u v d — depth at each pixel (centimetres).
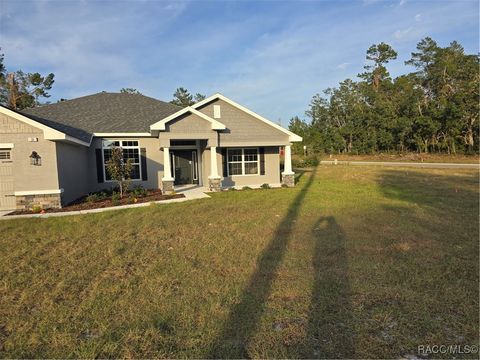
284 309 381
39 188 1157
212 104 1678
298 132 6150
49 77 4012
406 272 480
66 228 826
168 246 654
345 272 487
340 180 1942
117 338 332
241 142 1714
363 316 361
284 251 601
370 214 916
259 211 1012
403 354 296
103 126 1688
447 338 317
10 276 514
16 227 851
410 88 4472
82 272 518
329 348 306
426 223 787
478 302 383
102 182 1648
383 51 5612
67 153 1298
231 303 400
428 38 4397
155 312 382
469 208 970
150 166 1725
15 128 1135
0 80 3681
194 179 1934
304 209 1023
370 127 4928
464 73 3834
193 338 328
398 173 2267
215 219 902
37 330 352
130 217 946
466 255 548
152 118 1839
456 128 3712
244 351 307
